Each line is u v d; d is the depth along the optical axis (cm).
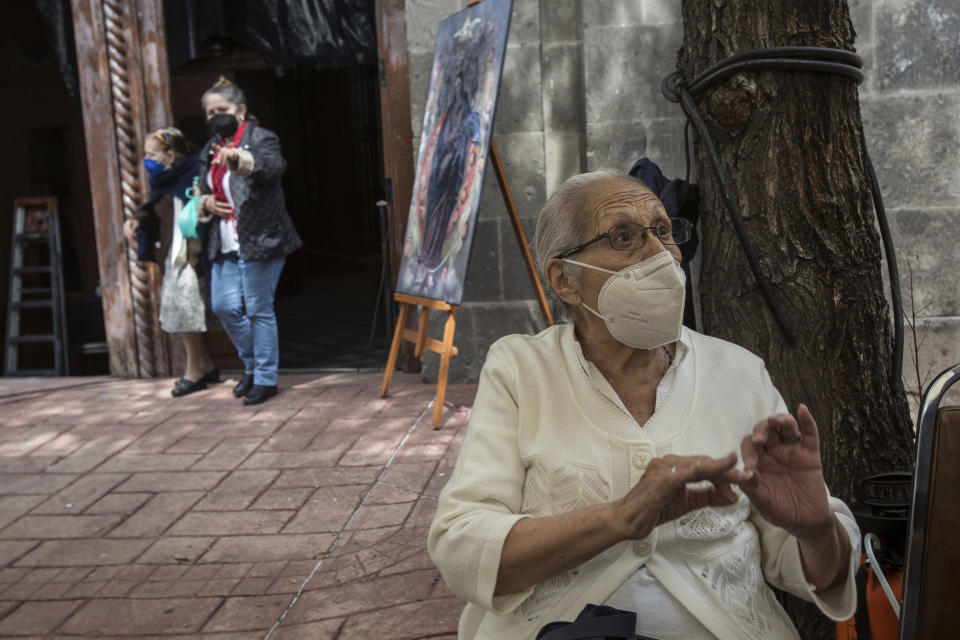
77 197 1043
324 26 603
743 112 205
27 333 966
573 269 167
